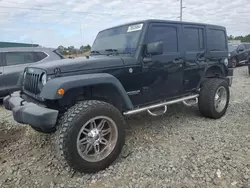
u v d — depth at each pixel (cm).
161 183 256
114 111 296
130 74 343
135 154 325
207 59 470
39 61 677
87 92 312
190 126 432
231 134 386
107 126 303
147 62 359
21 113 290
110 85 310
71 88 271
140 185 255
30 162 316
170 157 312
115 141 299
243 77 1061
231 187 244
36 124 271
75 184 263
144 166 292
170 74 399
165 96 406
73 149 265
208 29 469
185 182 256
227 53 525
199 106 470
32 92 320
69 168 295
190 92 455
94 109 278
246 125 427
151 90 378
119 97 331
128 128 427
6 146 370
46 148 356
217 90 461
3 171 295
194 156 312
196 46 446
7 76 632
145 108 364
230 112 513
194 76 447
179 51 410
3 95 638
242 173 267
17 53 657
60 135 266
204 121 459
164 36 386
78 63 302
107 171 286
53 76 284
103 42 412
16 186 262
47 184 265
